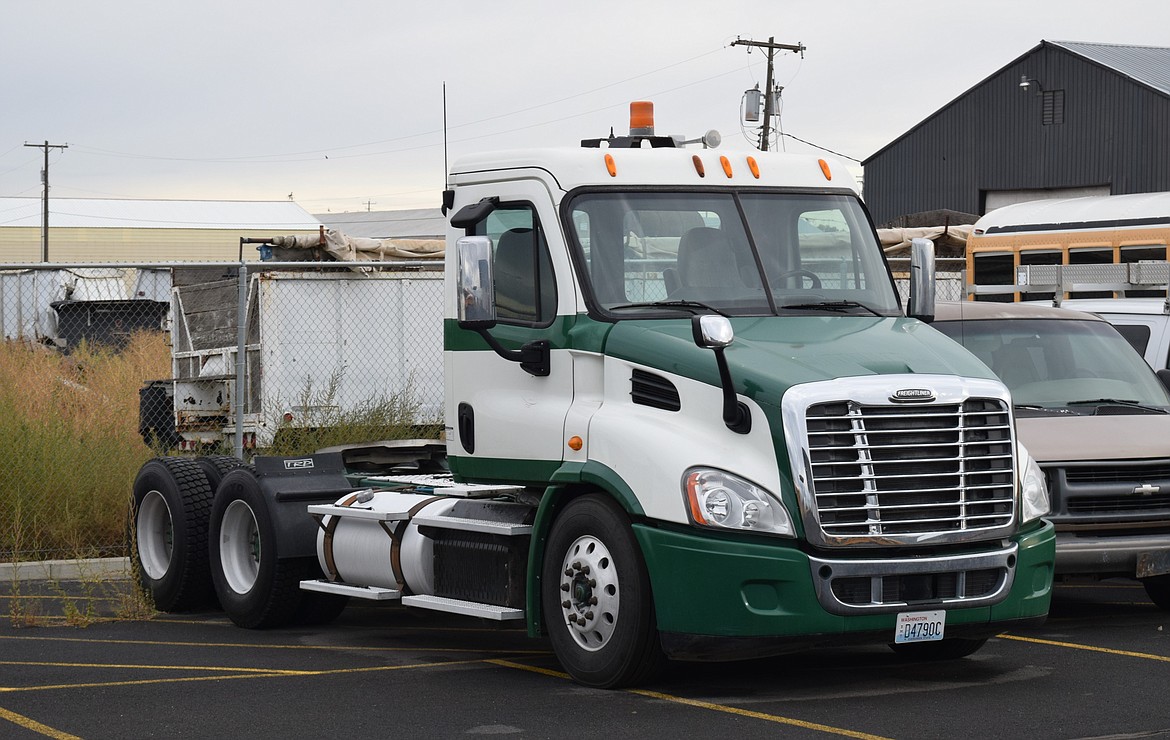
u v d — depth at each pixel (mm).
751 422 7391
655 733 6750
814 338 7926
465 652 9328
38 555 13297
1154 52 50406
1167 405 11148
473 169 8875
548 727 6906
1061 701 7426
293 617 10359
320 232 18625
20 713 7332
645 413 7801
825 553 7270
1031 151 48312
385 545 9227
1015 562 7664
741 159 8719
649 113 9242
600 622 7746
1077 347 11508
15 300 31938
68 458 13945
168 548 11383
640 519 7555
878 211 53156
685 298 8234
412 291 17078
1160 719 6980
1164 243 19125
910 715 7113
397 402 16922
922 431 7438
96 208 100812
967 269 22094
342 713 7277
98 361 20203
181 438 17031
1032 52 48062
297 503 10156
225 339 16844
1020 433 10211
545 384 8336
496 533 8367
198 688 7984
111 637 10031
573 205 8281
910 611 7379
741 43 52656
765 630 7188
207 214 101250
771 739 6605
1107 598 11531
